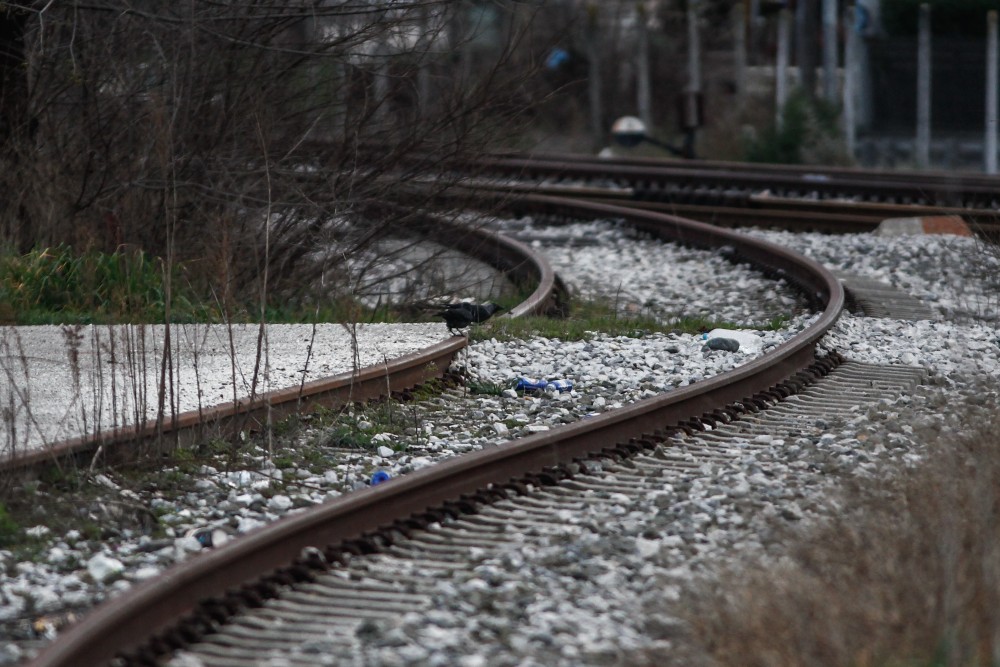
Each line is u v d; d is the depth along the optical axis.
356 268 56.72
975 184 84.81
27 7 49.22
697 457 30.91
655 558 23.48
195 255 52.03
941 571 20.45
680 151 108.62
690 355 44.31
